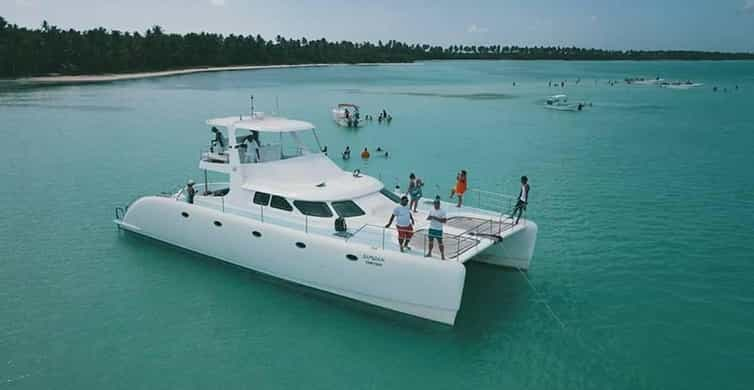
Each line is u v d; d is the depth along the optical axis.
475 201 26.56
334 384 11.34
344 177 17.09
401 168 34.34
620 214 24.02
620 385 11.46
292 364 12.01
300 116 61.12
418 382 11.46
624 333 13.59
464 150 40.75
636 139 46.44
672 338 13.39
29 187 27.62
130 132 46.97
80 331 13.20
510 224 15.72
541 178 31.48
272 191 15.79
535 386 11.40
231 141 16.34
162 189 27.88
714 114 66.31
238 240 15.84
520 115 64.12
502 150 40.75
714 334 13.61
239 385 11.23
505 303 15.03
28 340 12.73
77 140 42.47
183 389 11.07
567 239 20.59
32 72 117.25
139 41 152.38
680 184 30.02
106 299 14.86
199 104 71.81
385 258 13.10
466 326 13.71
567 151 40.38
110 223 21.45
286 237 14.65
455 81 138.38
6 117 55.38
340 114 55.56
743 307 15.10
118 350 12.41
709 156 38.50
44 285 15.70
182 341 12.83
